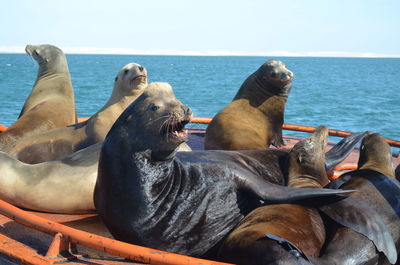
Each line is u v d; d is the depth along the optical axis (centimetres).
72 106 745
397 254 361
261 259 296
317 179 444
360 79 6259
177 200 360
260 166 445
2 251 350
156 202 348
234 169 392
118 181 342
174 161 372
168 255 296
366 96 3256
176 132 337
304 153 446
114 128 354
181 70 8756
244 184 390
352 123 1905
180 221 361
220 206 380
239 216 390
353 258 327
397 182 386
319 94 3378
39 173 459
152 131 335
